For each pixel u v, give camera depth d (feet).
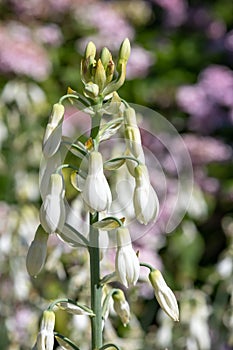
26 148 28.60
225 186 32.73
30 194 27.12
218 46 37.17
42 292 24.30
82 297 22.56
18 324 24.27
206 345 25.11
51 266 22.54
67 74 33.65
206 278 30.99
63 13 33.50
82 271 22.54
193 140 31.81
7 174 28.96
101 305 13.43
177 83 35.63
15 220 25.36
